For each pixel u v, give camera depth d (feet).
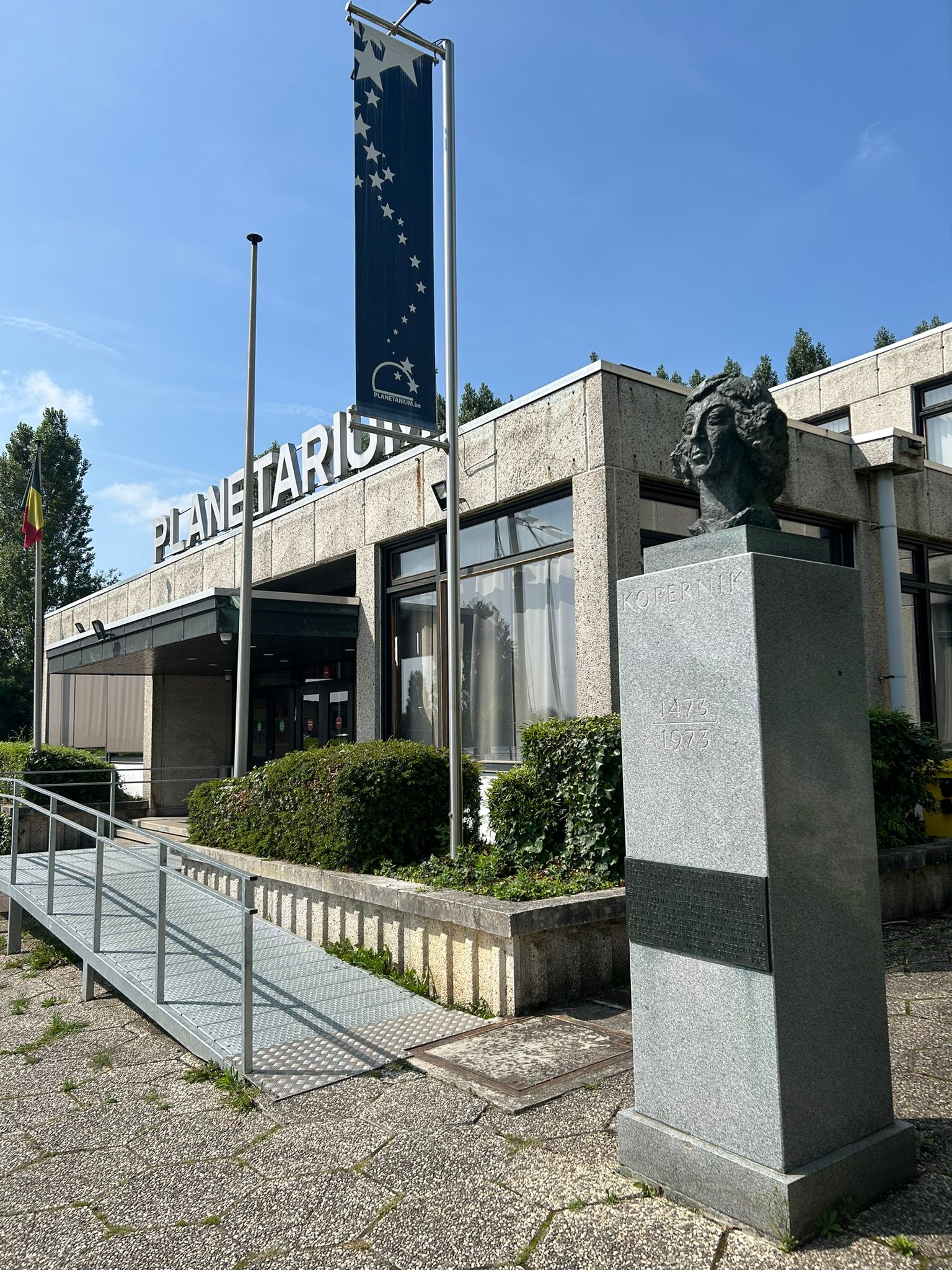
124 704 75.36
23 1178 12.78
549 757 22.85
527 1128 12.80
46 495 134.51
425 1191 11.26
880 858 24.59
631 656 11.92
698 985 10.67
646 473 29.12
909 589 40.55
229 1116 14.55
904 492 39.40
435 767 25.70
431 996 20.02
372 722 39.27
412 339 25.17
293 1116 14.08
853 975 10.71
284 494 47.88
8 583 131.64
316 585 50.37
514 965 17.92
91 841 44.91
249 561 36.04
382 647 39.60
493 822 23.80
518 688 32.55
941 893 26.50
